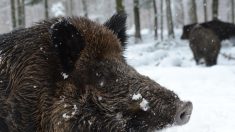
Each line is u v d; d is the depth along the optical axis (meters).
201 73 3.71
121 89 1.14
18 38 1.28
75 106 1.17
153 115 1.10
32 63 1.20
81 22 1.27
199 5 16.22
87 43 1.21
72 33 1.19
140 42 9.30
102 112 1.15
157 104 1.09
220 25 7.34
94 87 1.17
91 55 1.20
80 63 1.19
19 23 9.65
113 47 1.24
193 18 11.18
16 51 1.24
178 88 3.04
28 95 1.19
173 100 1.08
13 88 1.21
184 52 7.18
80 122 1.17
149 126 1.11
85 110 1.16
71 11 13.01
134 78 1.15
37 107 1.19
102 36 1.24
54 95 1.18
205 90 2.95
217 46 5.78
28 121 1.20
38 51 1.21
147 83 1.13
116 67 1.18
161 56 6.14
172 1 15.04
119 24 1.40
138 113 1.12
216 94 2.79
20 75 1.20
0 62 1.26
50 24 1.28
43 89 1.18
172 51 7.33
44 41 1.22
